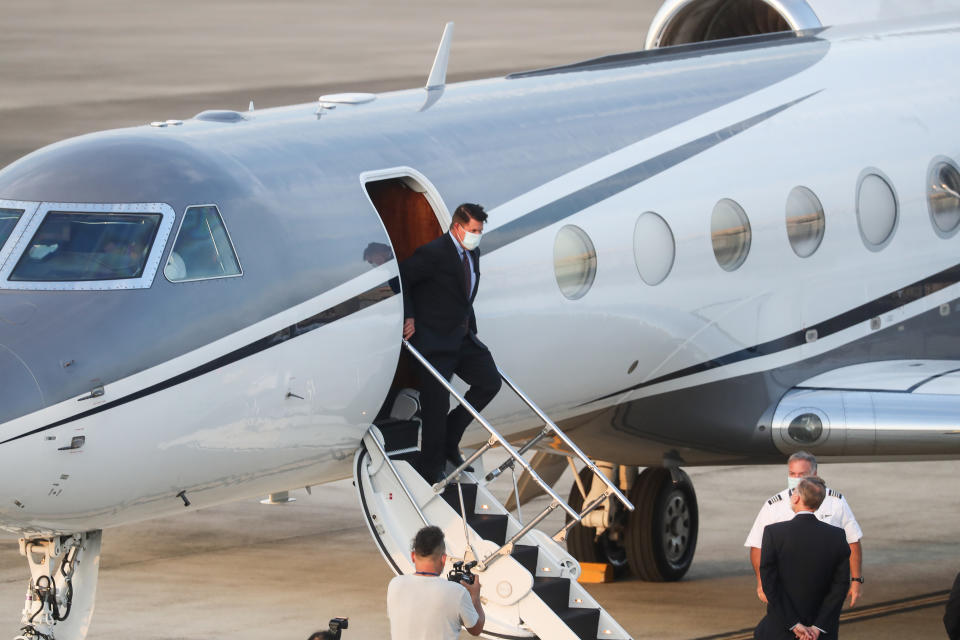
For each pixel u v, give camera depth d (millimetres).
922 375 49438
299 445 35656
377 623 46719
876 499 66812
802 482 34031
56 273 33531
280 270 34938
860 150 51281
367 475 37188
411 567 36469
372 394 36781
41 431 31125
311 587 51562
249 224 35031
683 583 52719
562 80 46562
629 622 47000
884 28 57719
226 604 49156
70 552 34656
